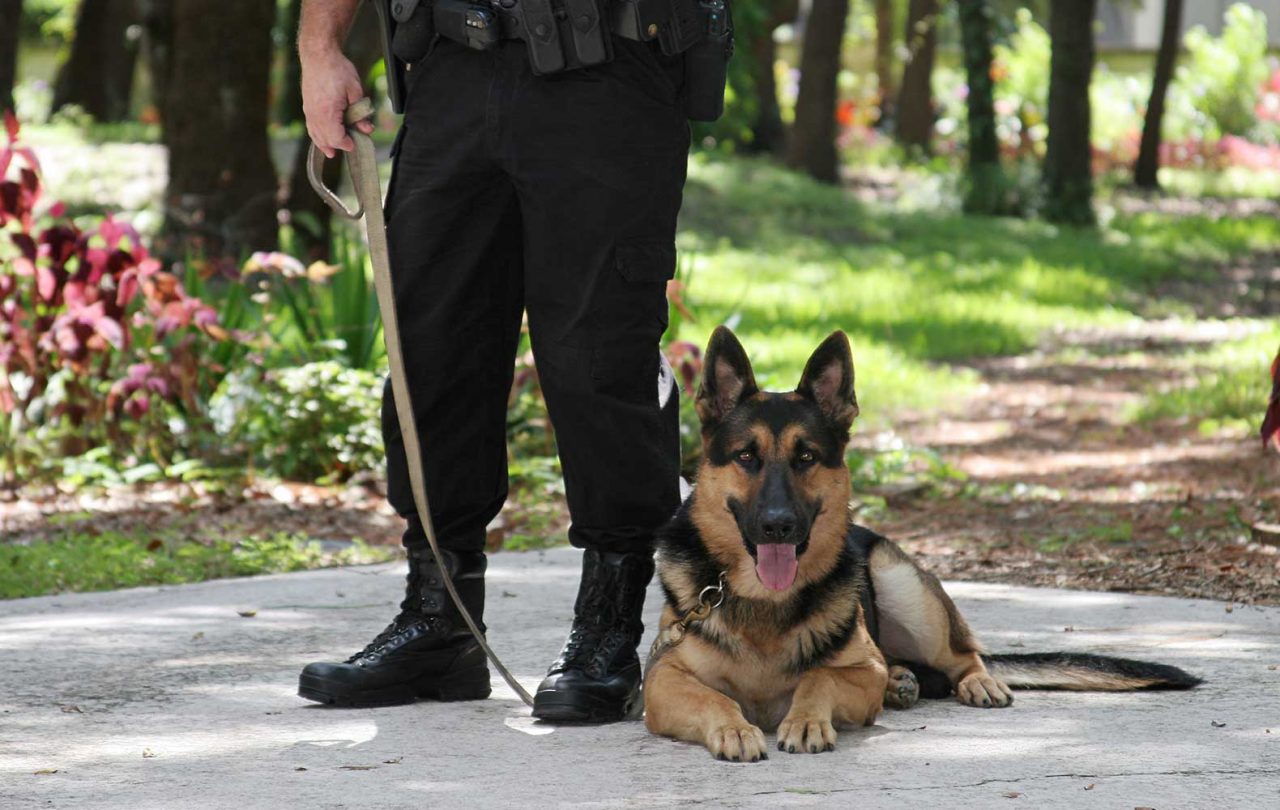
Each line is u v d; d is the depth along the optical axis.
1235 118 52.62
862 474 12.23
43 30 57.53
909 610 5.43
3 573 8.05
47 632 6.50
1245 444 13.55
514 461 11.71
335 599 7.29
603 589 5.20
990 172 36.41
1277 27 61.88
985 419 16.28
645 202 4.98
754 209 32.44
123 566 8.37
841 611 4.96
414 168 5.11
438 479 5.26
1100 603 7.11
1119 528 9.81
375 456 11.61
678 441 5.45
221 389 11.93
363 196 5.05
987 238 32.16
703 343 17.61
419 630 5.26
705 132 37.53
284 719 5.02
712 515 5.02
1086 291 26.56
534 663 5.90
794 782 4.22
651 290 5.07
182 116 17.70
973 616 6.81
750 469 4.90
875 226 32.44
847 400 5.08
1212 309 25.84
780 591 4.84
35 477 10.92
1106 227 35.34
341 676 5.14
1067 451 14.29
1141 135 44.09
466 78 4.98
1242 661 5.77
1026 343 21.95
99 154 30.25
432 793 4.15
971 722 4.96
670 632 5.05
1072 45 35.44
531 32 4.83
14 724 4.95
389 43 5.19
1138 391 18.03
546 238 4.98
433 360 5.18
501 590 7.46
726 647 4.92
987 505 11.37
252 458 11.30
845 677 4.87
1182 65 61.25
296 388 11.51
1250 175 47.72
